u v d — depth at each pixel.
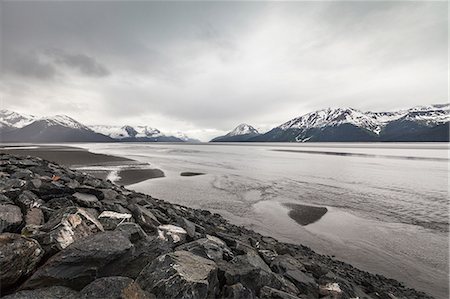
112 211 8.97
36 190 9.31
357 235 20.31
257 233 18.66
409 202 29.86
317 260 14.57
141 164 59.50
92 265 5.50
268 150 159.25
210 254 7.90
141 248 6.84
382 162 77.00
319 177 46.66
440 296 12.87
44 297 4.59
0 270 4.57
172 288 5.24
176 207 19.28
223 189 34.94
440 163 74.31
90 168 50.34
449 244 18.78
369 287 11.88
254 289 7.20
